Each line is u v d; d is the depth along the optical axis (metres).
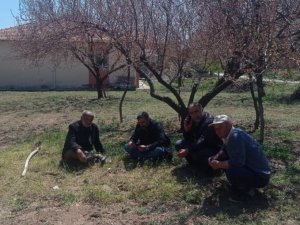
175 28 5.43
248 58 4.17
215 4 4.54
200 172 4.20
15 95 13.08
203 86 9.64
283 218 3.23
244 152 3.38
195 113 4.14
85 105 10.16
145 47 5.56
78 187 4.08
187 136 4.31
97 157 4.69
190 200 3.59
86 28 5.76
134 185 4.00
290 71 4.28
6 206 3.69
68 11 6.38
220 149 4.01
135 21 5.44
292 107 9.11
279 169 4.27
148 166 4.46
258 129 6.23
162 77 6.18
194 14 5.23
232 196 3.60
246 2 4.18
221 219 3.23
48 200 3.78
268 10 4.03
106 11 5.58
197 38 5.17
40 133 6.74
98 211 3.50
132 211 3.49
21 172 4.59
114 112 8.84
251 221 3.17
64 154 4.78
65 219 3.38
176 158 4.54
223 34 4.36
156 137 4.61
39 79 16.06
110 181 4.16
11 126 7.64
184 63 5.67
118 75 15.23
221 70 5.80
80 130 4.82
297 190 3.72
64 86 16.09
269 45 3.97
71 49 8.23
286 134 5.89
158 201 3.65
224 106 9.61
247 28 4.13
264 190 3.70
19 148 5.73
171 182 4.01
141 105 9.91
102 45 7.86
